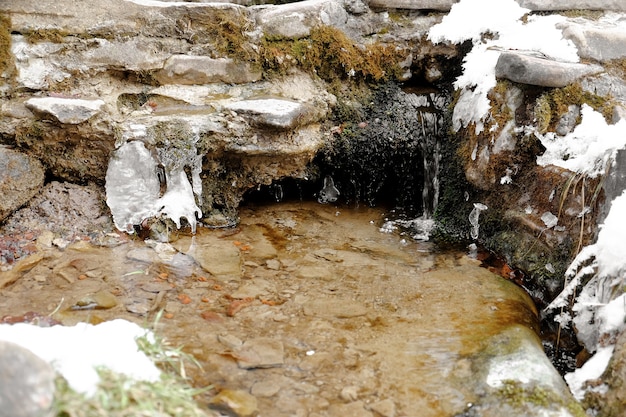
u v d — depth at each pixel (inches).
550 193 124.4
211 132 138.3
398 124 156.7
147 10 141.2
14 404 64.7
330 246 138.3
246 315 109.9
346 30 159.5
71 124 129.8
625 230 102.6
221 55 148.0
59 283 113.8
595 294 107.4
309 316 110.8
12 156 129.8
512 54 131.3
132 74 141.9
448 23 158.1
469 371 95.3
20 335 81.0
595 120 123.5
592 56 136.3
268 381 92.4
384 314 112.2
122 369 80.2
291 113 140.9
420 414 87.3
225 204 147.4
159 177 136.8
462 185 145.6
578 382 97.3
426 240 143.7
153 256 126.5
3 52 130.3
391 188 161.8
